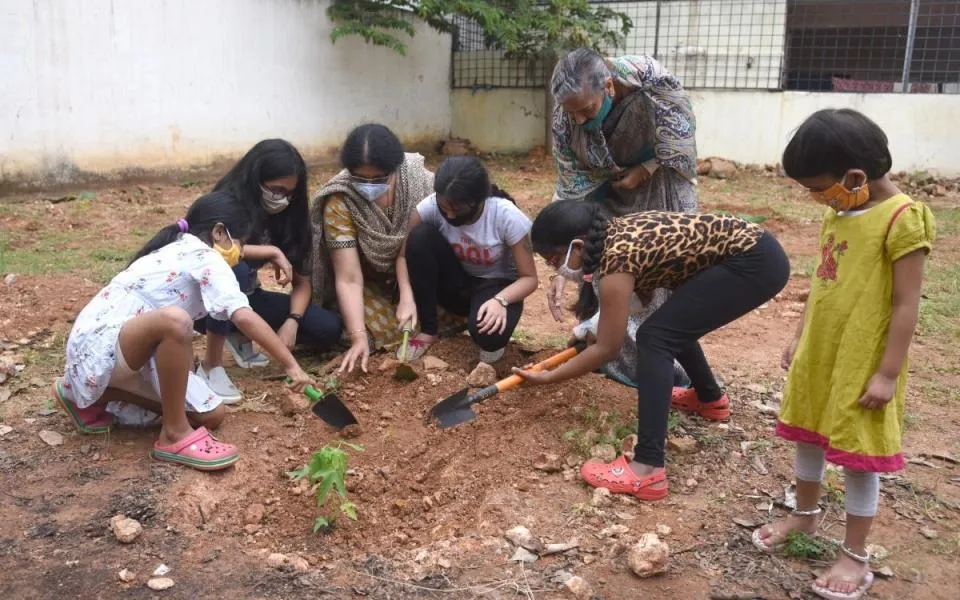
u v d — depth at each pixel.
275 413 4.08
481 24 14.12
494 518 3.14
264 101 12.34
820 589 2.69
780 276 3.23
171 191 10.79
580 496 3.31
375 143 4.18
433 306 4.65
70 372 3.51
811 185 2.62
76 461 3.48
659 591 2.73
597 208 3.35
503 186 12.34
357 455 3.72
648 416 3.24
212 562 2.86
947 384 4.59
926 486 3.43
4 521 3.05
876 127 2.52
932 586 2.77
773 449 3.73
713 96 14.16
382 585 2.74
